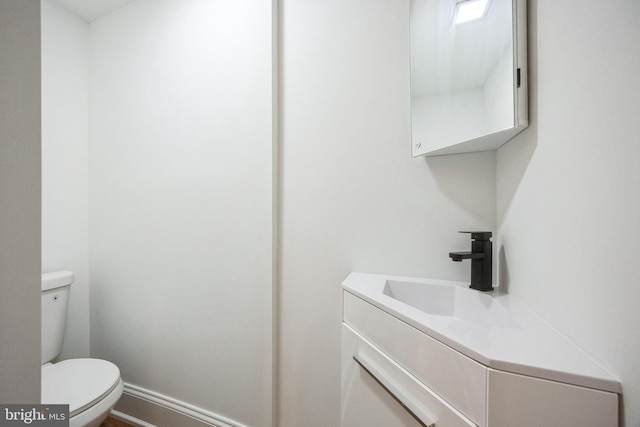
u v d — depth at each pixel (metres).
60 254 1.39
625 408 0.32
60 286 1.26
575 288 0.42
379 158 0.98
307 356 1.07
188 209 1.25
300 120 1.09
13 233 0.31
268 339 1.09
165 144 1.30
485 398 0.40
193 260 1.24
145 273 1.34
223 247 1.18
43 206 1.34
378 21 0.98
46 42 1.35
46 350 1.19
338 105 1.03
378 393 0.66
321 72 1.06
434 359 0.50
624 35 0.32
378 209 0.98
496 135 0.66
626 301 0.32
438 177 0.90
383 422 0.64
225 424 1.15
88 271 1.50
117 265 1.41
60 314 1.25
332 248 1.04
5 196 0.31
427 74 0.84
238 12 1.14
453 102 0.75
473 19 0.69
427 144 0.84
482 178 0.85
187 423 1.21
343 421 0.82
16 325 0.32
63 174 1.41
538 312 0.54
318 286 1.06
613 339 0.34
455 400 0.45
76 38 1.46
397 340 0.60
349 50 1.02
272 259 1.09
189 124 1.25
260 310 1.11
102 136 1.46
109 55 1.45
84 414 0.86
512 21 0.57
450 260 0.89
